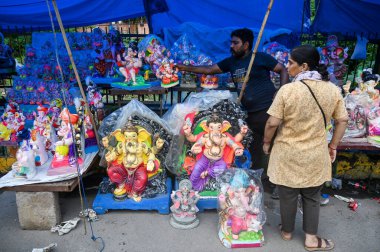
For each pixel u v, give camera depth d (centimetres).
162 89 400
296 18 539
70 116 321
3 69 521
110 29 473
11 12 508
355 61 585
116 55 453
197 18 569
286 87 248
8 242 295
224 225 301
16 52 653
